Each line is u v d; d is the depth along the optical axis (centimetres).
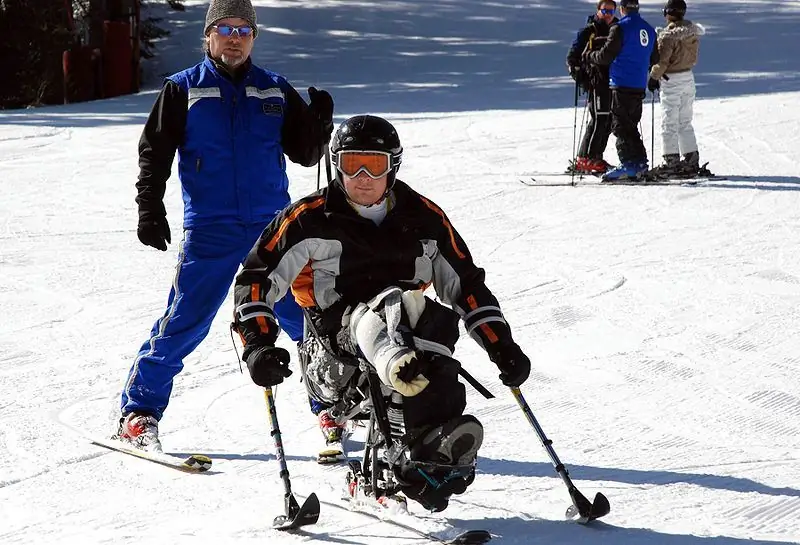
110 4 8619
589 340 2056
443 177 3897
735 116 5031
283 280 1242
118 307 2403
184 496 1375
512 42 10025
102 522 1289
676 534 1200
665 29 3753
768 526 1221
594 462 1453
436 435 1119
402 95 6744
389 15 11594
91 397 1802
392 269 1245
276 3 12125
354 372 1241
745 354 1939
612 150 4512
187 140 1535
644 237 2964
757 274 2525
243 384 1861
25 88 8331
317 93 1579
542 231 3075
